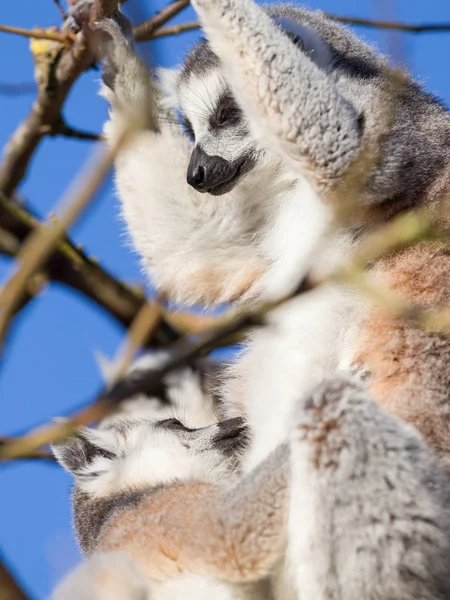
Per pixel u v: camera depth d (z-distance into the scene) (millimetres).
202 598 9141
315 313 10570
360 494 8555
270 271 11531
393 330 9961
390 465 8633
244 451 10992
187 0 9703
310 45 11570
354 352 10133
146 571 9258
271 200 11781
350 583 8531
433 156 10844
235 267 11938
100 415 5109
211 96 12117
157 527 9469
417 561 8516
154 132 12273
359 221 10594
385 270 10273
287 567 8969
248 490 9133
